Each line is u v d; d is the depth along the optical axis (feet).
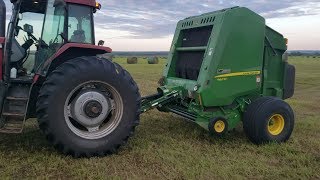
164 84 24.39
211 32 20.59
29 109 17.44
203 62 20.29
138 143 18.95
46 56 18.65
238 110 21.13
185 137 20.74
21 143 18.31
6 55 16.97
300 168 16.02
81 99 17.10
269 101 20.20
